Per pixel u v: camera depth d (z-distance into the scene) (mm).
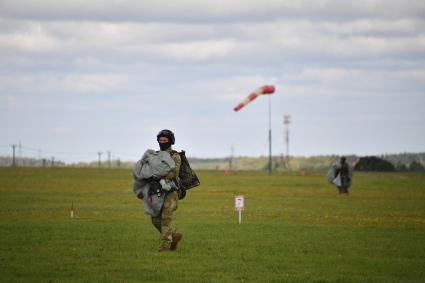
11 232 66500
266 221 83750
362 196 141000
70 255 53594
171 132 55719
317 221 84688
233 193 150125
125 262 50906
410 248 59375
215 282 44625
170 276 46219
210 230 70875
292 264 51156
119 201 118875
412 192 157875
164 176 54781
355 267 50406
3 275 45938
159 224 56031
